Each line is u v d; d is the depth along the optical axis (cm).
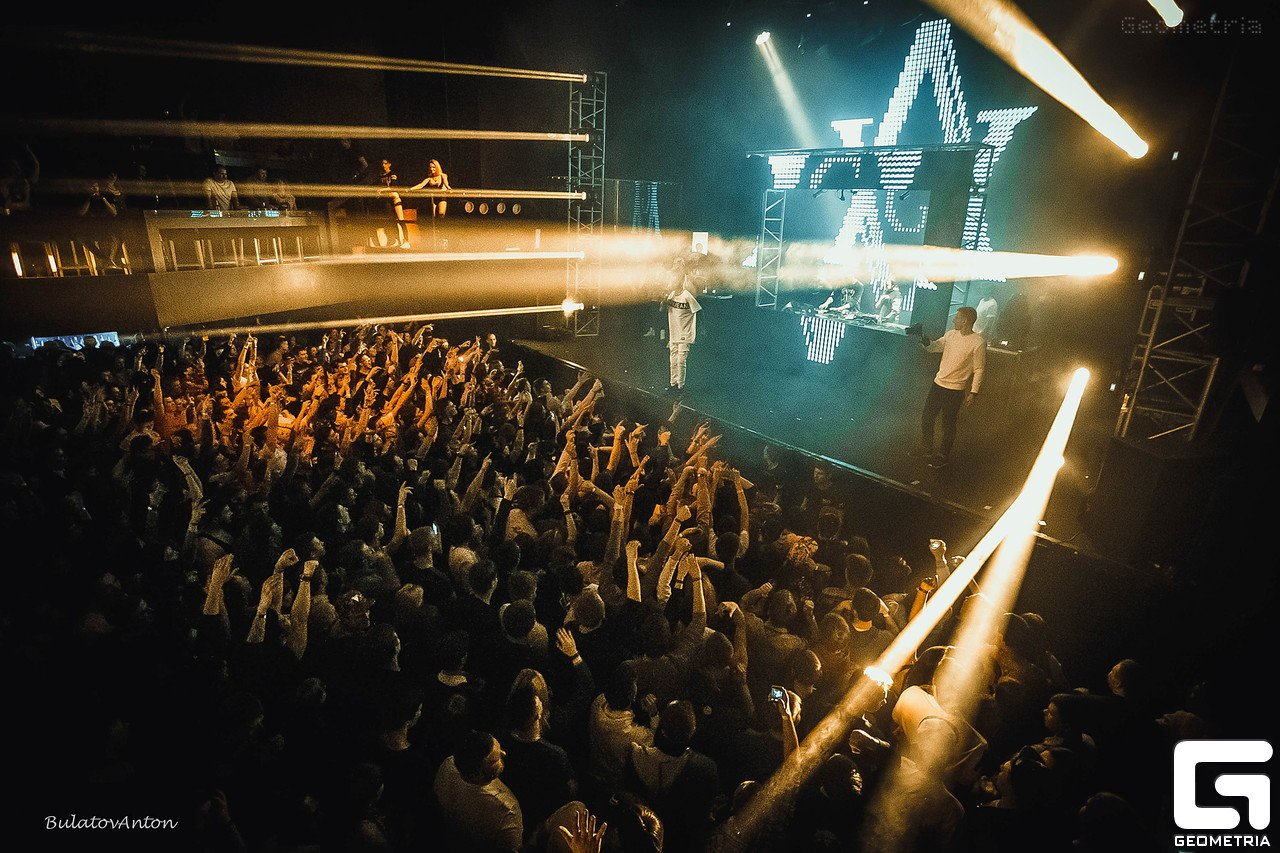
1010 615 416
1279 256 554
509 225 1667
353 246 1492
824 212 1420
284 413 767
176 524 496
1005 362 913
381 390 929
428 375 1009
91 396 718
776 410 1042
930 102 1172
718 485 609
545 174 1731
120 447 600
